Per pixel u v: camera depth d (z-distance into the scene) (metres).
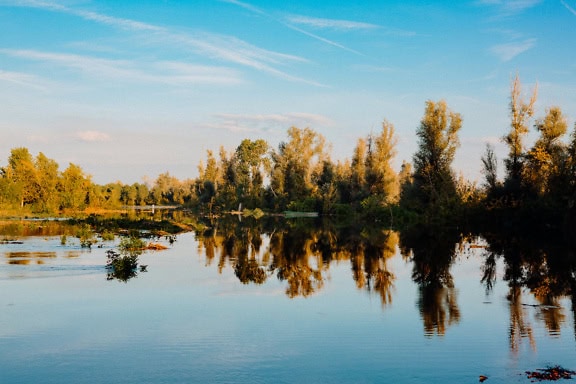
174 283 18.39
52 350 10.57
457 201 54.34
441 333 12.14
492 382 8.92
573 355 10.50
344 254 29.31
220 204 98.19
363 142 82.25
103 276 19.44
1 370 9.43
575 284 19.30
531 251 30.86
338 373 9.36
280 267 23.39
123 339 11.38
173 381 8.93
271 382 8.93
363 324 12.96
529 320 13.48
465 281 19.95
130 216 69.25
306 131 92.25
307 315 13.88
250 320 13.23
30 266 21.36
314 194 88.56
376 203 68.00
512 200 49.09
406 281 19.83
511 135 51.59
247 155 113.62
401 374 9.34
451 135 60.31
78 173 87.19
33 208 75.38
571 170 43.78
